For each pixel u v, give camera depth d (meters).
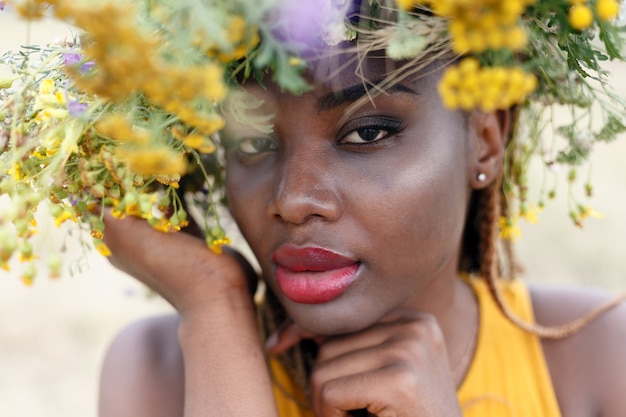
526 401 1.27
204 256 1.12
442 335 1.15
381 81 0.91
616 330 1.31
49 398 2.88
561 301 1.38
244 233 1.06
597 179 4.22
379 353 1.06
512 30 0.61
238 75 0.91
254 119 0.88
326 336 1.11
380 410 1.03
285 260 1.00
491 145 1.15
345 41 0.88
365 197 0.96
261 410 1.05
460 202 1.06
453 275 1.24
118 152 0.79
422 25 0.74
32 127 0.87
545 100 1.13
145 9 0.71
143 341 1.32
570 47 0.88
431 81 0.96
